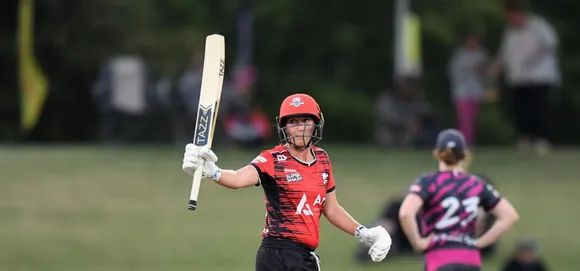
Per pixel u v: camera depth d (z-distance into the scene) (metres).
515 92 78.44
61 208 64.38
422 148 87.69
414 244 32.25
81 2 138.50
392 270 52.91
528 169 75.81
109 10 138.25
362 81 163.88
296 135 26.28
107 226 61.09
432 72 162.00
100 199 66.81
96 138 142.88
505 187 70.19
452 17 159.88
